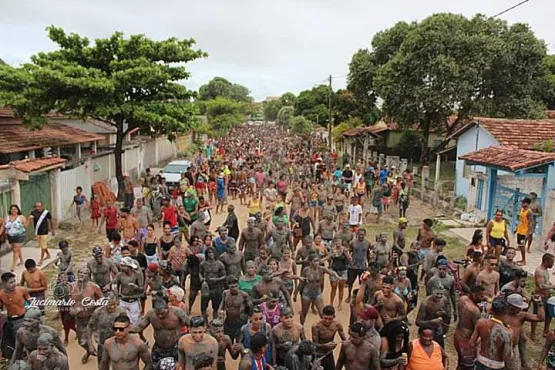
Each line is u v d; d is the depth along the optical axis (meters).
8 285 8.10
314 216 18.34
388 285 7.71
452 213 21.58
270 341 7.04
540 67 30.58
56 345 6.75
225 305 8.34
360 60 37.38
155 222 18.33
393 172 25.08
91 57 21.92
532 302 9.60
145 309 10.91
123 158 29.02
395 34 35.19
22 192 15.75
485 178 19.97
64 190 18.88
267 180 22.45
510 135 20.95
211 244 10.85
